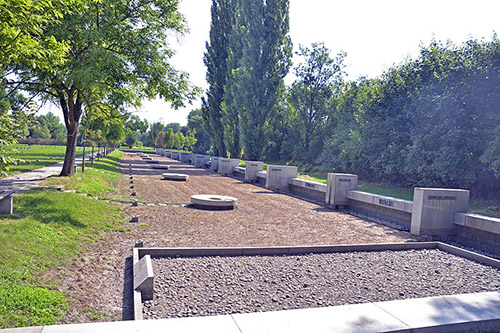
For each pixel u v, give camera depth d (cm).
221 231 1002
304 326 387
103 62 1374
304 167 3916
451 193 1050
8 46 616
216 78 4406
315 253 811
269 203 1620
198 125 9888
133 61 1648
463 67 1678
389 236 1040
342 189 1523
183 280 591
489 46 1636
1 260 554
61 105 1697
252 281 604
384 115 2236
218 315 437
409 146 1861
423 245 911
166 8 1680
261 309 491
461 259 817
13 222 741
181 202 1505
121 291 548
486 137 1504
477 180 1611
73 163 1752
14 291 466
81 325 366
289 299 533
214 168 3581
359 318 413
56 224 816
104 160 3662
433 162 1742
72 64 1362
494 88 1522
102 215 1066
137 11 1652
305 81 4425
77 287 543
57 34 1325
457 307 457
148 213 1209
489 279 678
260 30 3519
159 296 519
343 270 690
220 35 4375
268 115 3738
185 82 1772
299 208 1514
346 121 3562
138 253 711
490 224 934
